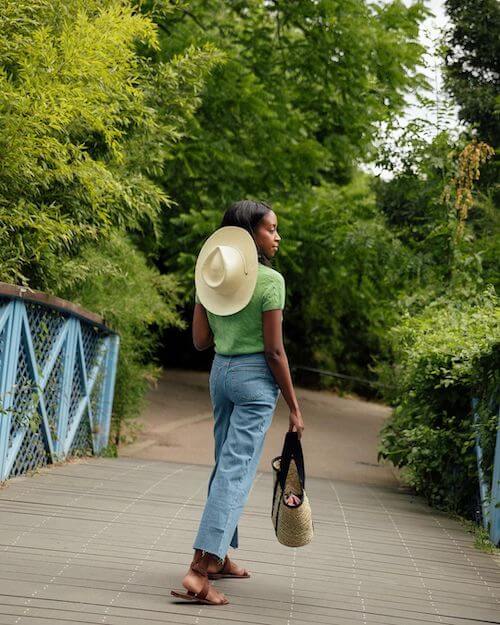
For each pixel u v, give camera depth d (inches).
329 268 658.2
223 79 554.3
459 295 363.9
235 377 145.6
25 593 132.7
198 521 197.5
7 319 225.3
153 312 416.5
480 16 421.7
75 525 182.9
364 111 590.9
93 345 333.1
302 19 575.5
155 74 346.6
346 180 808.3
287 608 139.6
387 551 189.0
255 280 144.3
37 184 247.0
